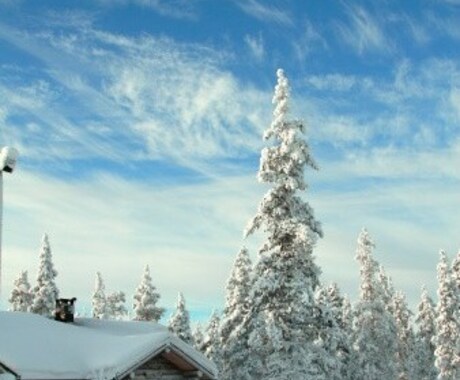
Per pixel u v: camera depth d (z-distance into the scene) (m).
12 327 20.94
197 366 21.16
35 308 52.19
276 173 31.30
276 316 31.11
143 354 19.77
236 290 45.84
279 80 32.28
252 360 41.09
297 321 31.12
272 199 31.38
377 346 54.09
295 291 30.58
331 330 31.00
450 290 57.06
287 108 31.77
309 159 31.45
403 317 71.12
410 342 70.75
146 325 25.31
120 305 71.44
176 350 20.77
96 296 71.25
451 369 55.50
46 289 52.66
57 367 18.58
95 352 19.86
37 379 18.12
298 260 31.31
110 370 18.89
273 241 31.44
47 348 19.59
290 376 30.05
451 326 56.19
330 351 31.80
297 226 30.70
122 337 21.08
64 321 24.72
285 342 30.72
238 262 47.16
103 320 25.83
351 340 54.38
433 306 74.00
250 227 31.33
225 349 42.97
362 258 56.25
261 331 30.98
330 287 57.31
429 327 72.75
